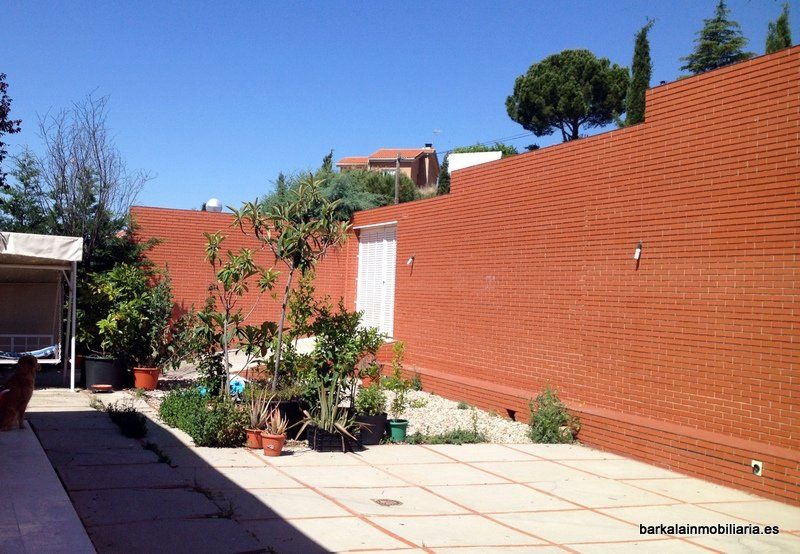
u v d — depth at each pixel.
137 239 19.23
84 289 14.83
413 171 58.62
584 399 11.46
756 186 8.80
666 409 9.92
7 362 13.77
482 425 11.98
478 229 14.62
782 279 8.43
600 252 11.27
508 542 6.27
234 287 11.37
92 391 13.67
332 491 7.63
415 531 6.41
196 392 10.87
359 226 20.39
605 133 11.29
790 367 8.28
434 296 16.17
